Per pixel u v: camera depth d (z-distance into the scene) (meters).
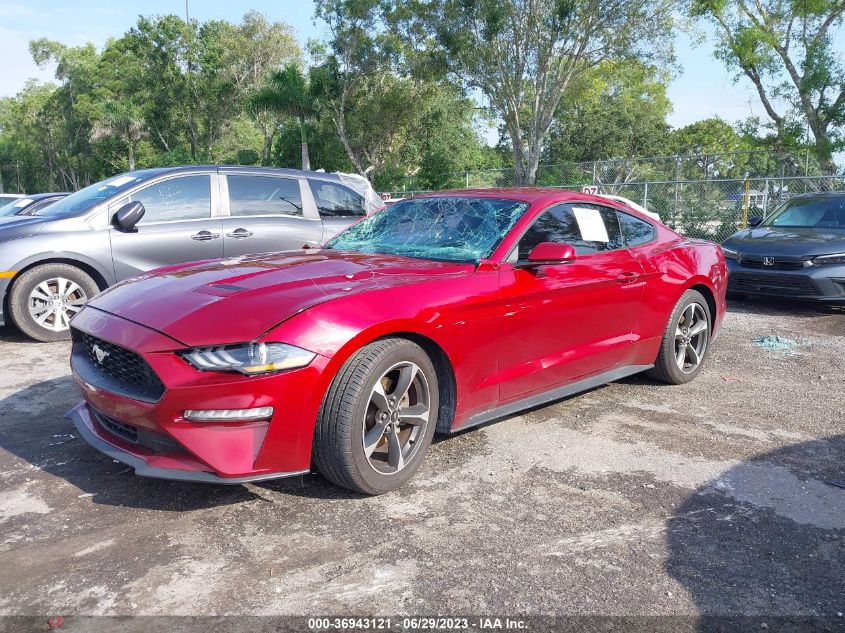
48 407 4.46
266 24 51.22
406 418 3.23
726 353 6.30
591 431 4.16
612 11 27.39
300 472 2.94
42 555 2.67
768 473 3.56
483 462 3.65
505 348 3.68
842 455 3.83
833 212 9.16
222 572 2.57
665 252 4.89
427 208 4.38
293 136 43.47
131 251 6.51
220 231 6.80
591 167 27.66
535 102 30.03
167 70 48.22
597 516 3.06
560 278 3.96
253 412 2.78
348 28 36.78
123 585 2.48
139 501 3.14
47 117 70.44
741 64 22.20
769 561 2.71
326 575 2.56
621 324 4.50
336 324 2.94
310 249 4.28
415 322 3.17
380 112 39.53
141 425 2.87
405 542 2.81
